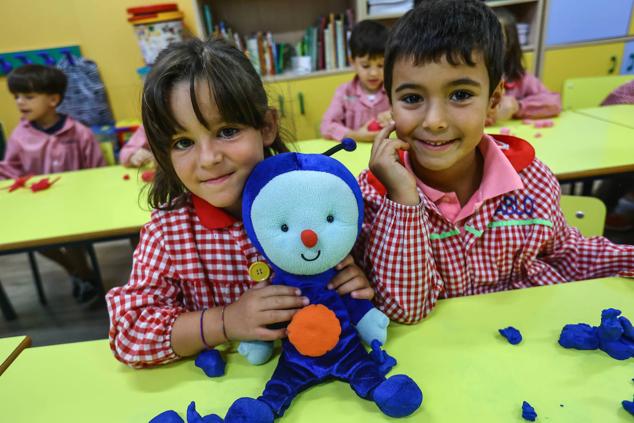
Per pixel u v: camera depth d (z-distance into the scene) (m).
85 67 2.78
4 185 1.65
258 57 2.66
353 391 0.56
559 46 2.69
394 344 0.63
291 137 0.85
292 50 2.88
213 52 0.61
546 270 0.84
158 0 2.77
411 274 0.65
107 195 1.46
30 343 0.72
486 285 0.82
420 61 0.63
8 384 0.62
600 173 1.26
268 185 0.53
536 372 0.56
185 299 0.74
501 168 0.75
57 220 1.29
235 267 0.72
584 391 0.53
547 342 0.61
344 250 0.54
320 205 0.52
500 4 2.58
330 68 2.68
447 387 0.55
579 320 0.65
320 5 2.90
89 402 0.58
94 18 2.75
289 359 0.58
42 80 2.02
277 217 0.52
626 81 2.03
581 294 0.71
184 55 0.60
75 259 2.01
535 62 2.74
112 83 2.89
